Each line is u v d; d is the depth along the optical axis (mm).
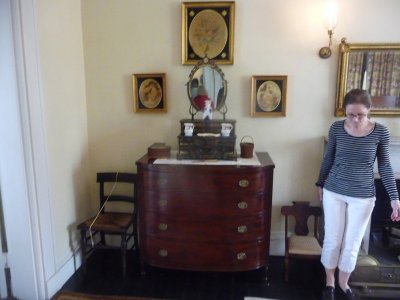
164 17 2541
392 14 2387
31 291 2105
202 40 2523
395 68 2428
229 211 2211
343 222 1990
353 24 2422
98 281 2385
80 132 2621
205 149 2309
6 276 2104
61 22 2295
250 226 2236
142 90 2635
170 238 2291
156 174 2213
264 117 2592
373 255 2424
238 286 2320
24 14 1875
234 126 2396
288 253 2318
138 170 2279
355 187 1875
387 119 2504
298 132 2598
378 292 2178
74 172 2527
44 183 2100
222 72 2479
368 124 1856
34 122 1983
